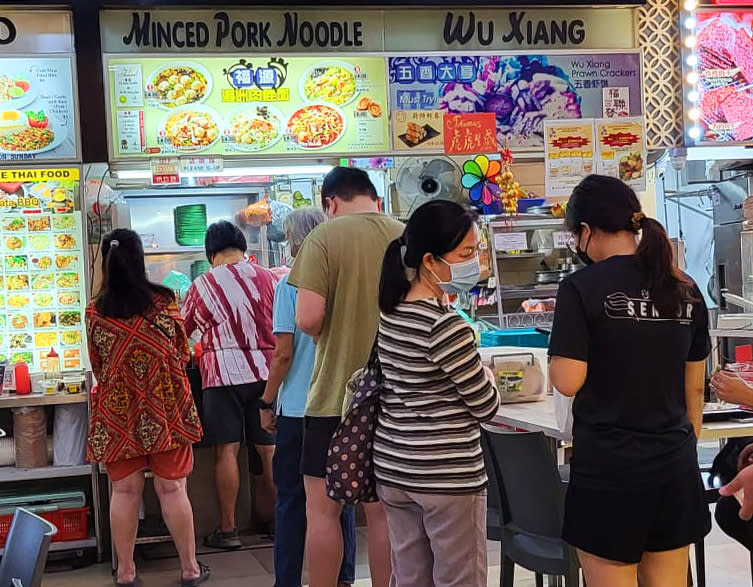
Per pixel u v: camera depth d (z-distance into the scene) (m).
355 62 4.81
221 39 4.75
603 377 2.46
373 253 3.26
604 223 2.55
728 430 3.06
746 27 5.16
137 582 4.32
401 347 2.57
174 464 4.21
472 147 4.94
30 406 4.73
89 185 4.80
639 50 5.11
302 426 3.67
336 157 4.83
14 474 4.67
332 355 3.24
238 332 4.79
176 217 6.07
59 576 4.61
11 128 4.59
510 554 3.12
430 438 2.54
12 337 4.96
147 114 4.65
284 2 4.75
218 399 4.80
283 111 4.76
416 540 2.67
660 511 2.45
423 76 4.88
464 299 6.05
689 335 2.52
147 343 4.12
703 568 3.49
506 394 3.62
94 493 4.75
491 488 3.46
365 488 2.69
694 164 7.78
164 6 4.66
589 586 2.54
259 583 4.33
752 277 4.65
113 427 4.11
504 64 4.97
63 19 4.64
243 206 6.21
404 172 5.81
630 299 2.45
